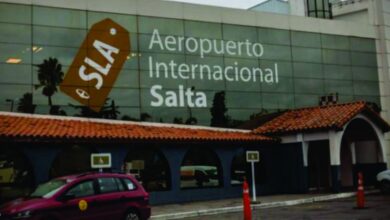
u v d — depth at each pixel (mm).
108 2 25734
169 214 19156
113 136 21797
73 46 24594
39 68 23719
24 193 20094
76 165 21797
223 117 28078
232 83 28672
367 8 34969
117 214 14961
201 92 27656
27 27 23766
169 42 27125
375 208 19062
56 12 24469
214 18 28672
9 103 22891
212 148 25344
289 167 27094
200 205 22266
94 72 24906
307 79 31188
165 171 23969
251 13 29875
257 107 29234
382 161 28594
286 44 30781
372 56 34094
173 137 23500
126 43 25938
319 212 18547
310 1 35062
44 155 20406
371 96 33531
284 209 20422
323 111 27906
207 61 28094
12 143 19562
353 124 28422
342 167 30797
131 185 15703
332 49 32469
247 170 26688
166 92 26625
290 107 30312
